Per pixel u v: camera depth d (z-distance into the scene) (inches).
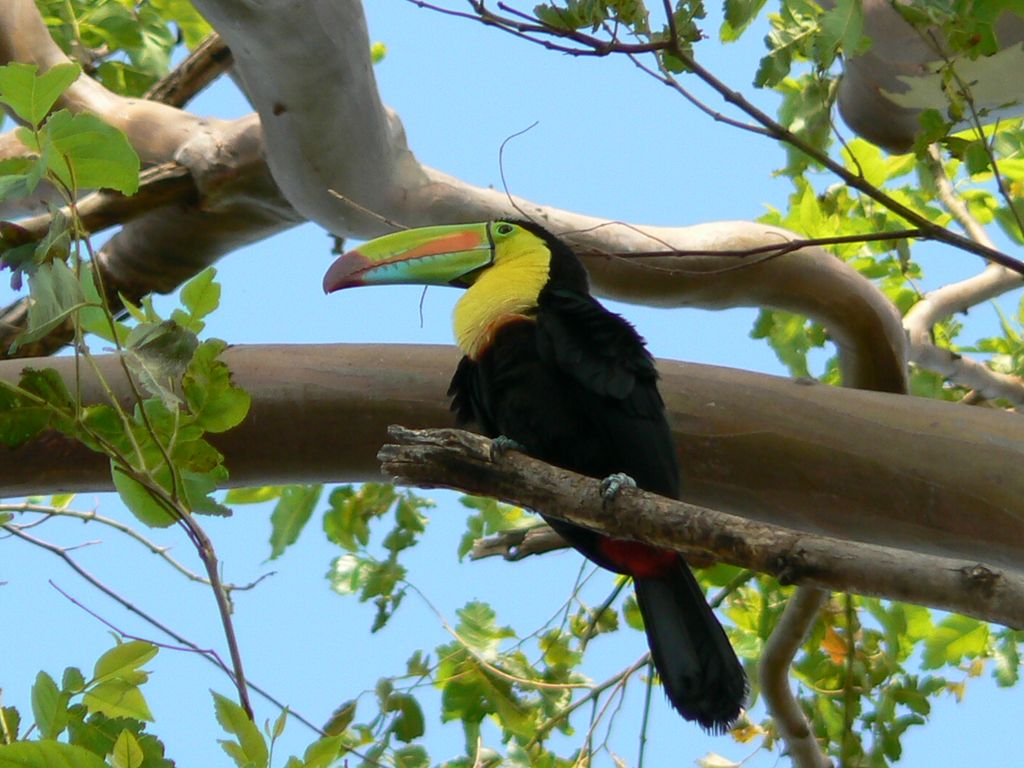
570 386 371.6
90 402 401.4
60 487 426.0
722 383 411.2
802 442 399.9
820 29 393.7
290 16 414.3
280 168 481.4
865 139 563.2
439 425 413.1
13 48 538.3
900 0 431.2
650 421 370.3
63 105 539.8
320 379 416.2
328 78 437.4
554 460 381.7
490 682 499.8
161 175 523.2
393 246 421.7
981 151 397.1
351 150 466.3
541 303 385.7
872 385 527.8
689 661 333.7
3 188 285.6
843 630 537.3
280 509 541.0
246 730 276.2
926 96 515.5
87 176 294.8
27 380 299.1
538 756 499.5
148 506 308.7
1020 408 611.5
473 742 495.2
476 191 498.9
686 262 496.7
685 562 343.3
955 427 392.8
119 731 301.4
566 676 510.6
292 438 418.6
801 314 516.7
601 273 498.3
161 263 564.7
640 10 375.2
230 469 426.0
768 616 534.6
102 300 291.6
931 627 553.9
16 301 505.4
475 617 515.8
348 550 537.0
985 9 378.0
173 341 293.9
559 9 370.6
